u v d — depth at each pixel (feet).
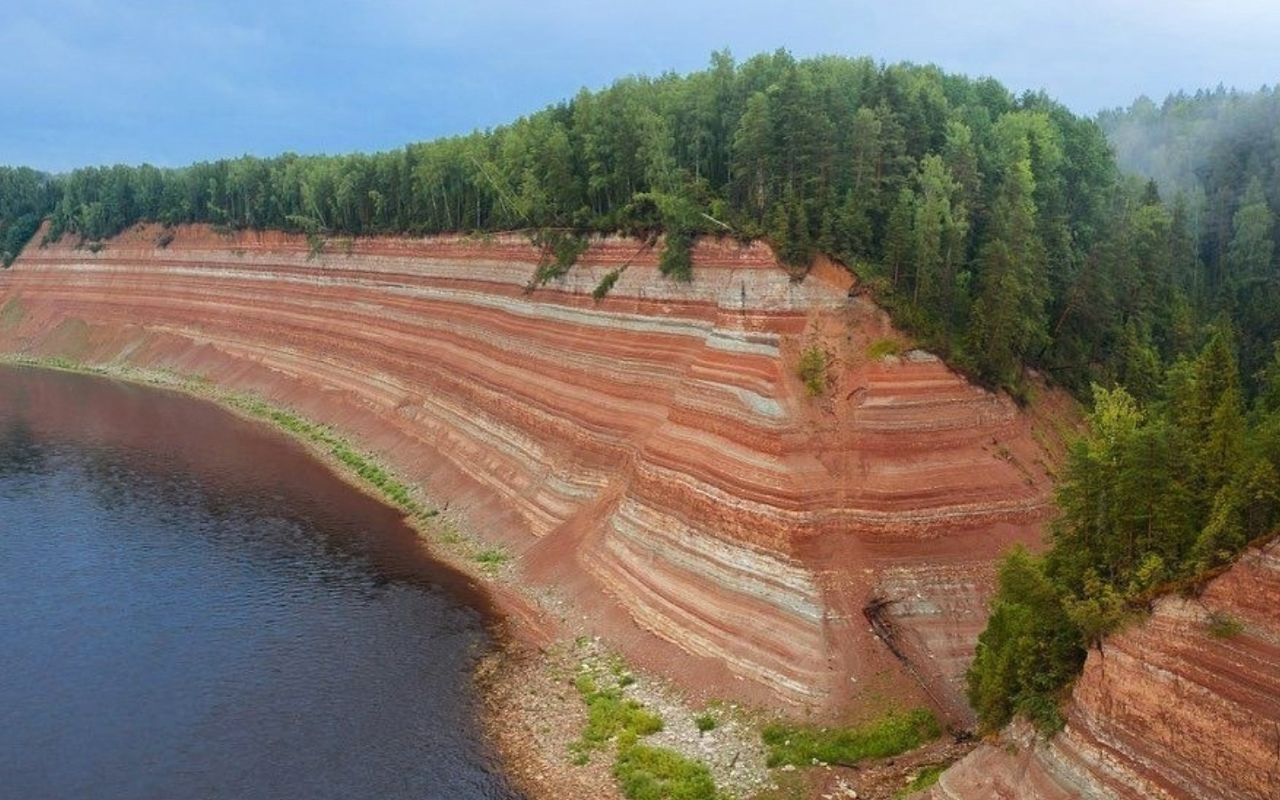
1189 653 74.74
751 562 133.08
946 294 153.58
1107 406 122.21
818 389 141.49
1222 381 101.50
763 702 120.67
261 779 110.73
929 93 191.01
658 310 175.63
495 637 147.43
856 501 134.10
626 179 191.52
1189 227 214.69
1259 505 75.25
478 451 213.05
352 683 132.87
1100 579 87.61
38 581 166.40
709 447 145.38
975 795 92.02
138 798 107.04
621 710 123.65
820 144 155.33
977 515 136.67
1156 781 75.72
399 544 186.60
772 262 150.82
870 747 112.16
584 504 173.68
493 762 114.83
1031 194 178.09
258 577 169.37
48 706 126.11
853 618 125.70
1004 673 94.63
